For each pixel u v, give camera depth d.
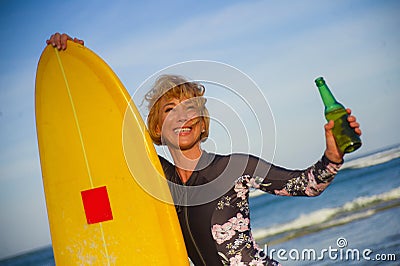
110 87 2.54
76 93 2.67
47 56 2.76
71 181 2.71
